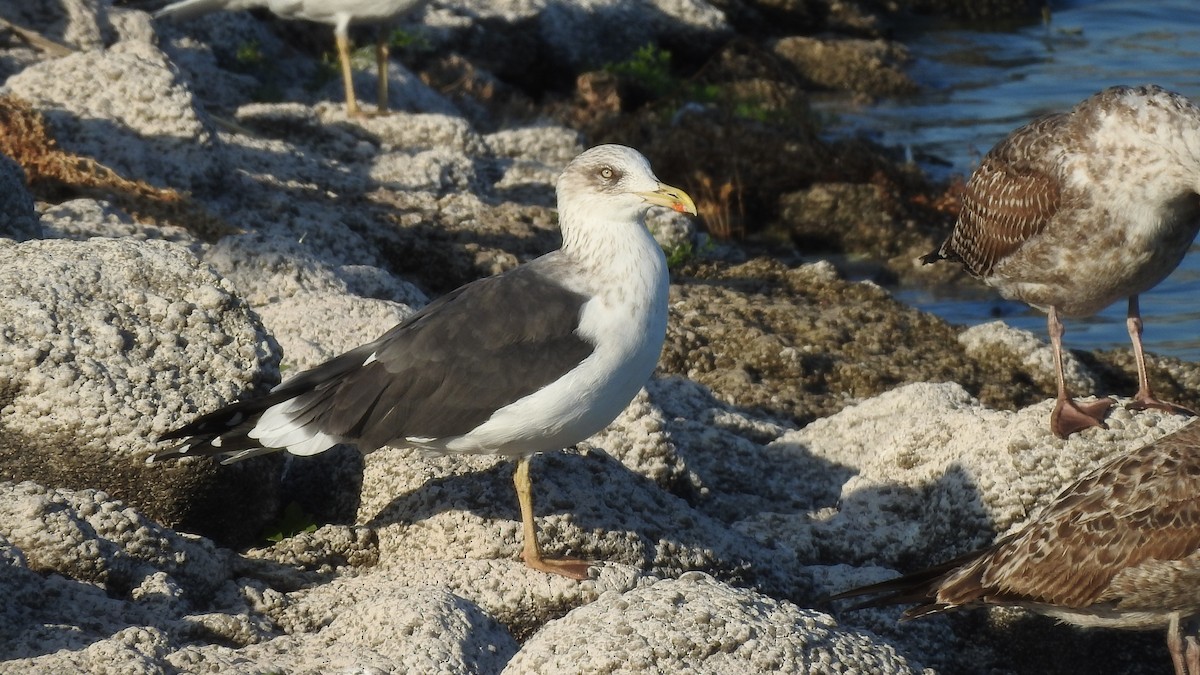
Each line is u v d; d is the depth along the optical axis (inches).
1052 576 398.6
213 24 1087.0
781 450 589.0
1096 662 466.9
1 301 436.1
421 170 900.6
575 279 426.0
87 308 443.8
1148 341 847.1
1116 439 474.6
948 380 709.3
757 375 713.6
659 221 899.4
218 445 405.1
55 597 374.3
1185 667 405.7
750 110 1256.8
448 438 414.9
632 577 421.4
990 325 750.5
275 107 932.6
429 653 366.9
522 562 427.2
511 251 827.4
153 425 433.4
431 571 422.0
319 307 554.3
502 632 394.3
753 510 542.0
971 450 492.1
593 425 426.0
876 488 518.0
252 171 829.8
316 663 366.3
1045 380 717.3
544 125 1213.7
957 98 1437.0
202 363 448.8
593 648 352.2
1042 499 473.4
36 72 782.5
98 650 345.7
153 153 761.0
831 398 696.4
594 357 416.5
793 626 363.9
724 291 796.6
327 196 840.9
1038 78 1494.8
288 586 426.9
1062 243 527.5
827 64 1496.1
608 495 457.4
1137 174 499.2
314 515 472.4
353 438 410.0
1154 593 394.3
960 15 1748.3
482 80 1290.6
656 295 430.6
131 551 400.2
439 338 412.8
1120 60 1542.8
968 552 455.2
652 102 1346.0
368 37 1242.6
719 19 1547.7
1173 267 529.3
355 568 444.5
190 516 439.8
